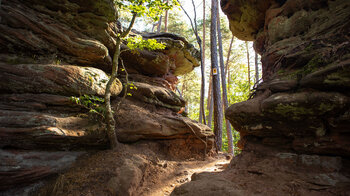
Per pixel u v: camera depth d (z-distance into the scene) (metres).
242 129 4.83
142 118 6.44
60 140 4.25
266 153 4.13
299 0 4.82
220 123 10.74
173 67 10.80
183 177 5.33
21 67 4.39
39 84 4.50
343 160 3.15
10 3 4.78
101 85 5.70
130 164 4.56
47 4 5.34
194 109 27.33
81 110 5.13
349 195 2.49
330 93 3.18
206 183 3.28
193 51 11.25
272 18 5.50
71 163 4.39
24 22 4.82
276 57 5.06
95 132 4.89
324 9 4.35
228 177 3.62
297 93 3.66
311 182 2.92
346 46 3.45
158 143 6.58
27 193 3.57
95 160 4.59
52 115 4.48
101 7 6.08
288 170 3.38
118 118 6.02
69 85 4.89
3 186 3.39
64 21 5.70
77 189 3.77
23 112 4.01
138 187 4.43
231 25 7.30
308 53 4.13
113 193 3.84
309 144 3.48
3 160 3.44
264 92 4.82
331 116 3.20
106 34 6.61
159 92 8.13
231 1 6.38
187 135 7.29
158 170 5.32
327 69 3.24
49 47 5.30
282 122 3.86
